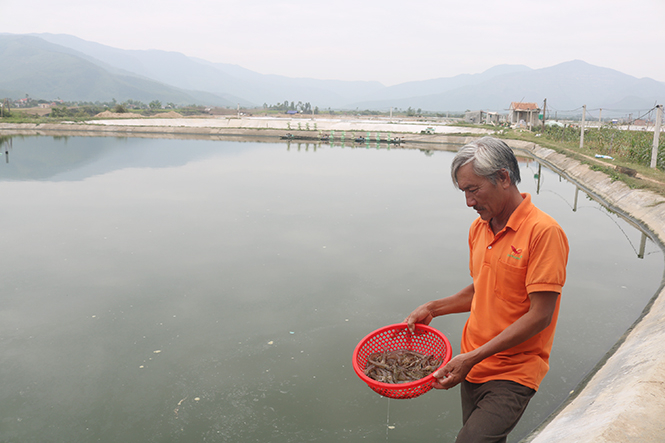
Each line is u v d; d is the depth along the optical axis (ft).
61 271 28.30
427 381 6.71
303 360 18.10
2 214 43.24
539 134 136.36
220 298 24.13
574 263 29.55
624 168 53.36
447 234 36.45
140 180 64.39
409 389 6.75
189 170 76.18
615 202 46.88
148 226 38.96
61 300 24.06
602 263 29.53
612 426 9.37
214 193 54.39
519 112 185.06
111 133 199.00
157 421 14.60
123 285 26.04
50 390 16.40
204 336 20.15
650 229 37.65
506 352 6.89
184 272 27.99
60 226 38.96
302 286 25.57
